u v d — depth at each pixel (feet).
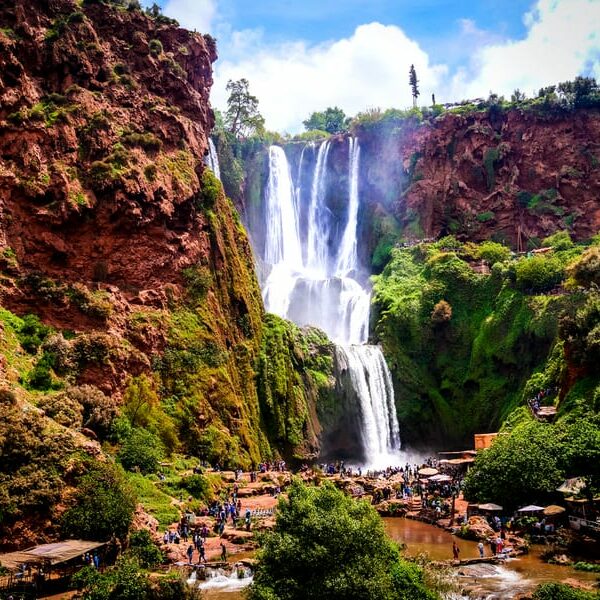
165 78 245.45
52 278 186.29
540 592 89.56
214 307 221.87
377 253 338.13
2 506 111.04
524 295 254.68
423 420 266.16
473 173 336.49
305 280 322.75
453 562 115.85
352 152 373.61
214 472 179.42
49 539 112.98
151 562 115.24
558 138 329.72
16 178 183.52
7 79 192.65
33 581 100.37
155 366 193.26
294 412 233.55
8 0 205.05
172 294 211.00
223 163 337.52
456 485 178.91
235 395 211.00
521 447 149.59
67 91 207.41
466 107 359.05
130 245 203.82
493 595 97.50
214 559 121.08
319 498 87.40
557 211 315.78
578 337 182.80
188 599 94.22
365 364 263.70
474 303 273.95
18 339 162.71
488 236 323.78
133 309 197.67
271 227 360.28
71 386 158.81
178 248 217.77
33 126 190.60
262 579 80.59
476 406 252.01
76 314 181.06
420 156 353.31
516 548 124.77
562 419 168.14
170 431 179.52
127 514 118.52
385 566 82.58
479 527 137.49
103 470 123.13
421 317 277.44
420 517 157.38
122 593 91.50
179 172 225.35
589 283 223.10
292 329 256.32
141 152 215.31
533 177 328.08
